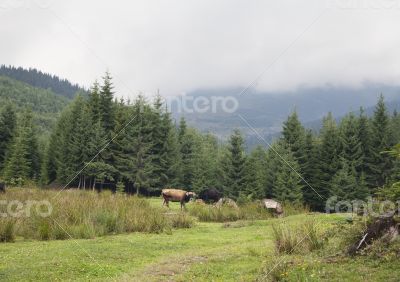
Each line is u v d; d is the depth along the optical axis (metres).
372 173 46.03
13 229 13.27
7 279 8.59
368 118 54.53
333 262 8.45
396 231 8.66
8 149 59.31
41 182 56.53
